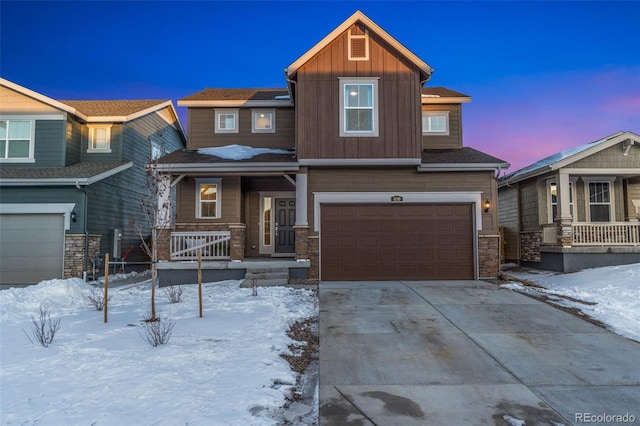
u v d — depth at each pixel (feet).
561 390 15.15
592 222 48.01
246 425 11.93
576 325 23.52
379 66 41.11
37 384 14.44
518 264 57.77
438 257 41.09
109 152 54.39
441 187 41.34
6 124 49.83
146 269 60.54
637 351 19.31
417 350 19.52
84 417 12.06
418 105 40.83
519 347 19.88
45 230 45.32
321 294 32.27
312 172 41.55
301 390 15.39
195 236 43.06
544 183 52.26
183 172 41.27
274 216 49.47
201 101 49.83
